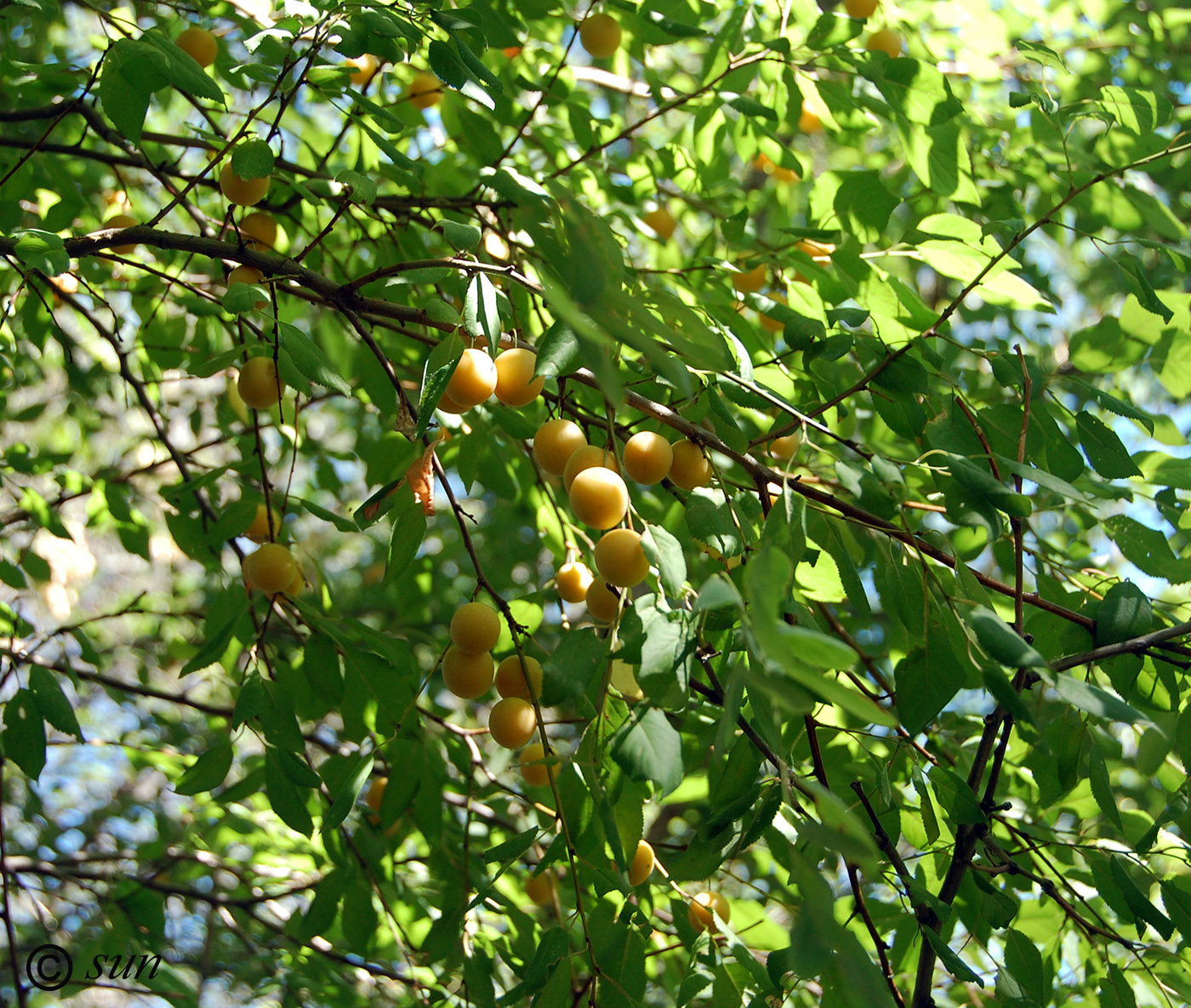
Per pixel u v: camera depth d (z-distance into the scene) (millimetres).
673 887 1566
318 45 1530
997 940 1673
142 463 2387
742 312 1791
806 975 1281
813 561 1509
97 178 1874
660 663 1392
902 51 1839
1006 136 1938
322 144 1941
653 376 1565
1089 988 1649
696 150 1827
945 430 1528
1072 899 1658
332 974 1825
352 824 1742
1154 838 1519
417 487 1495
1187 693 1559
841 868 1724
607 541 1432
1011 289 1628
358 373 1873
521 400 1492
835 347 1540
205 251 1529
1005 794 1706
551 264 1298
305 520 3123
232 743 1589
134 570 3088
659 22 1671
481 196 1771
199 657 1591
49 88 1693
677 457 1498
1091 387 1602
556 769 1581
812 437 1706
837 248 1646
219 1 1711
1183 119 1942
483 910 1745
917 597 1476
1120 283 2711
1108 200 1826
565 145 1923
